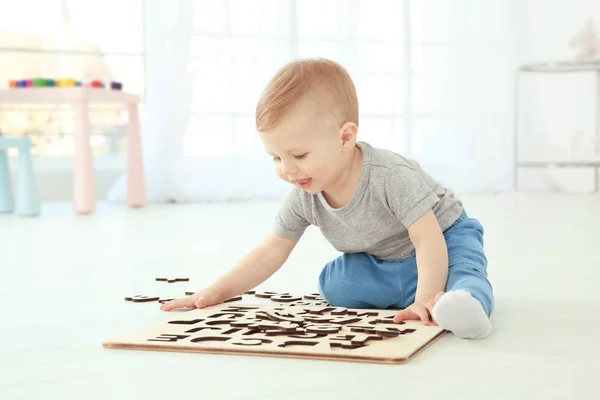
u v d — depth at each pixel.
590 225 2.62
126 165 3.74
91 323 1.17
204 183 3.94
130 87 4.07
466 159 4.39
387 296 1.23
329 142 1.11
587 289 1.41
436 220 1.18
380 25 4.28
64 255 2.02
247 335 1.01
